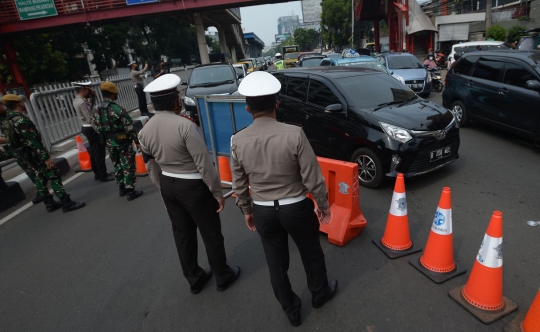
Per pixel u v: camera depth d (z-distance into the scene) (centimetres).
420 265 285
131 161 488
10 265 356
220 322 247
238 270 300
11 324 268
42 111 711
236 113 466
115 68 3023
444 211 265
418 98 524
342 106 478
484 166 502
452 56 1597
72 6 1862
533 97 530
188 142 229
